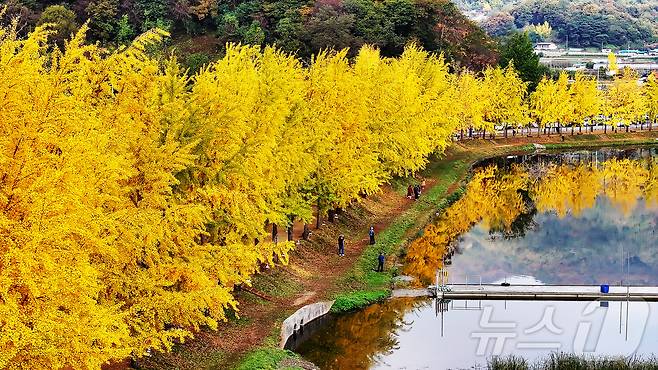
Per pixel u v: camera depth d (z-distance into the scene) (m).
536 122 123.62
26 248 16.92
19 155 17.78
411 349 35.44
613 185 84.81
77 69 23.41
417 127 61.72
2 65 17.95
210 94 29.67
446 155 95.12
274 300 38.28
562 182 86.44
